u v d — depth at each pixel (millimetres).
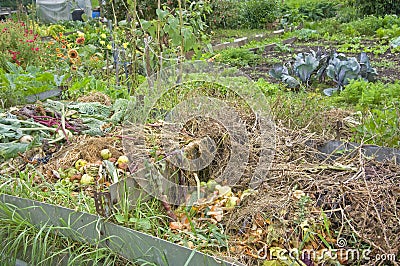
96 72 5645
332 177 2414
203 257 1825
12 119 3211
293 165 2564
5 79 4711
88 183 2580
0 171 2805
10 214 2318
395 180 2338
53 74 5266
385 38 9547
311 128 3410
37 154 2984
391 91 4707
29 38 7020
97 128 3258
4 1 17406
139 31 4289
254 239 2090
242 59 7770
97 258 1991
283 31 11219
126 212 2082
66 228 2113
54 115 3424
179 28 3873
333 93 5402
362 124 3367
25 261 2252
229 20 12406
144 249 1969
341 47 9164
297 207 2195
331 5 13711
